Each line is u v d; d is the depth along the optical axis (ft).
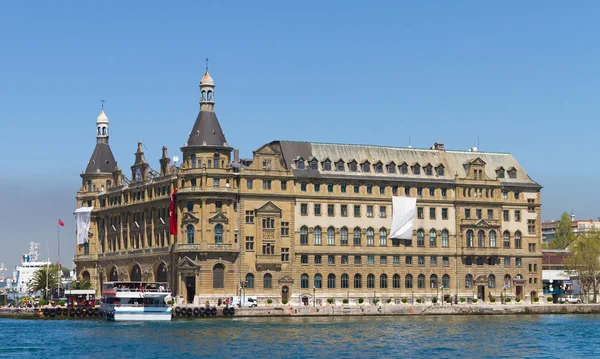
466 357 456.45
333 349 480.64
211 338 529.86
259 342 509.35
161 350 478.18
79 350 481.05
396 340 521.65
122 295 652.89
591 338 538.88
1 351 479.41
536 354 469.16
